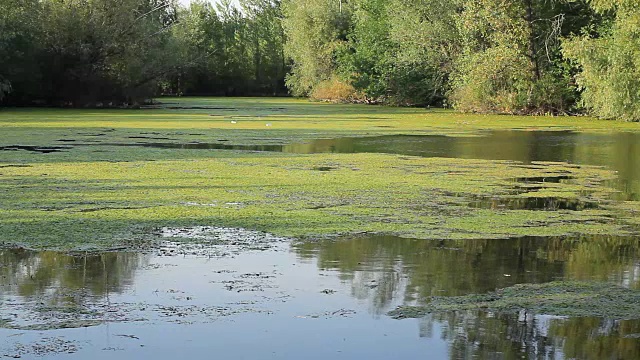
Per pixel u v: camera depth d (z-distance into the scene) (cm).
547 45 3272
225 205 978
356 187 1146
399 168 1385
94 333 510
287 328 525
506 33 3288
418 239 800
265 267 682
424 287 627
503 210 973
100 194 1048
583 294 611
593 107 2900
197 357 470
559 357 480
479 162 1494
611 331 527
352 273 666
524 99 3309
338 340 503
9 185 1122
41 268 670
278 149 1725
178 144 1811
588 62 2705
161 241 773
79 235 794
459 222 891
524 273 673
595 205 1019
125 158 1488
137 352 477
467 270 681
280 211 940
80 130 2209
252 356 473
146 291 606
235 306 571
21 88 3506
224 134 2122
